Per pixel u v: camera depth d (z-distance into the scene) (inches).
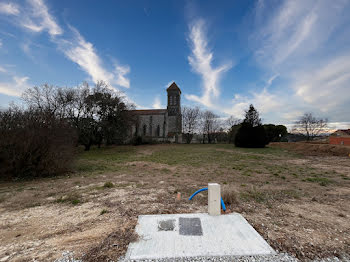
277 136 1576.0
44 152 295.7
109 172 324.5
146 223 108.9
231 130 1624.0
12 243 93.2
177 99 1804.9
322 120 1546.5
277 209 136.8
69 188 214.4
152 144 1357.0
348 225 110.0
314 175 273.9
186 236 93.9
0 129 271.1
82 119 802.2
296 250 83.0
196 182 235.9
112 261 76.0
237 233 96.8
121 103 896.3
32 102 716.0
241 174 289.7
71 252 83.4
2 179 270.4
